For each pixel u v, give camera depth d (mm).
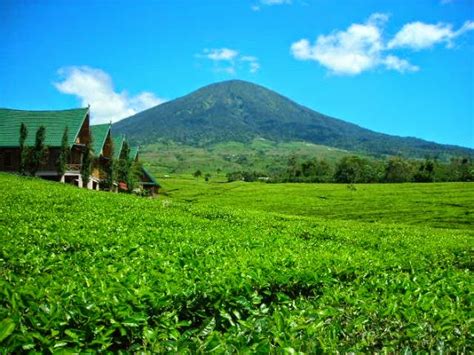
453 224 50531
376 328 7855
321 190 91938
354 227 30562
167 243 15062
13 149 63719
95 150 69250
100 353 6129
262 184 112562
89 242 14625
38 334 5879
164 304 7547
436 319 7770
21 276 9812
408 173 129875
